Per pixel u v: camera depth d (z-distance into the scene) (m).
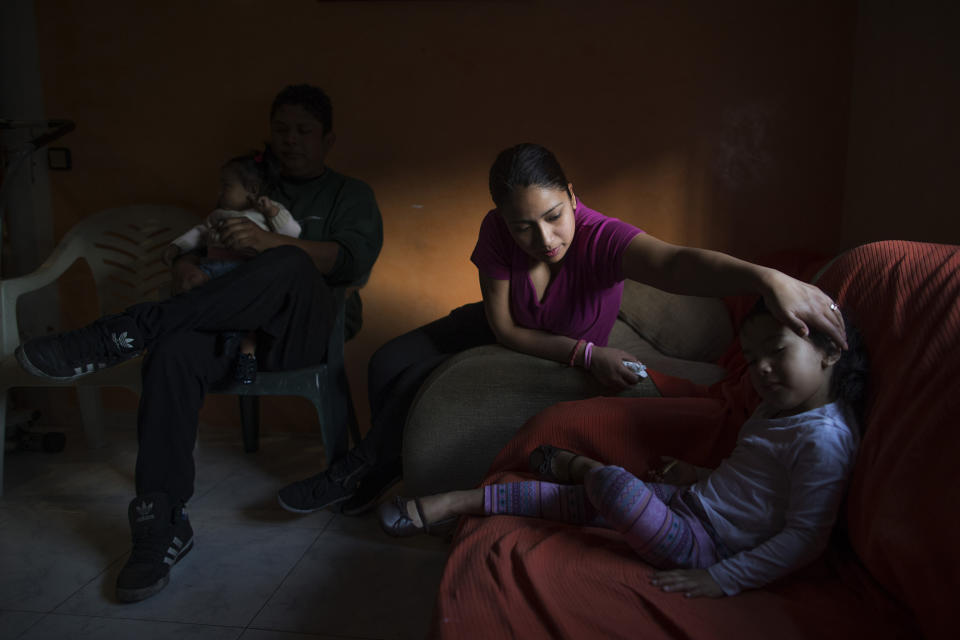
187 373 1.70
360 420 2.69
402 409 1.85
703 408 1.46
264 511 2.00
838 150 2.26
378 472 1.98
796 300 1.10
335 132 2.51
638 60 2.32
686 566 1.09
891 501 0.95
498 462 1.53
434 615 1.02
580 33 2.33
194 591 1.57
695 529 1.12
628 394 1.59
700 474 1.34
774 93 2.27
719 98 2.30
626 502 1.11
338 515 1.98
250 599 1.53
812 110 2.26
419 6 2.39
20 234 2.70
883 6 2.01
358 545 1.79
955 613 0.82
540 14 2.34
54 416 2.82
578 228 1.58
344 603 1.52
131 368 2.00
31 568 1.67
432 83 2.43
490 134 2.43
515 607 0.99
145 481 1.64
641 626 0.95
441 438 1.67
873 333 1.17
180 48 2.53
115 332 1.63
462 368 1.65
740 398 1.45
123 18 2.54
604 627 0.94
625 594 1.02
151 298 2.57
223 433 2.74
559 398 1.64
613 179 2.40
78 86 2.60
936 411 0.96
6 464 2.38
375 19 2.42
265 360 1.94
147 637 1.39
